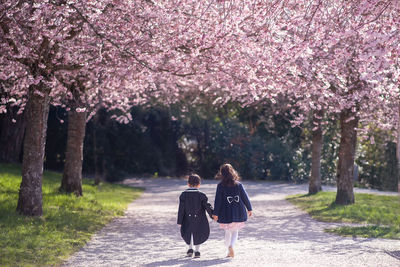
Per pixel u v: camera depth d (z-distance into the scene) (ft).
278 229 37.76
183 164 130.82
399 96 43.21
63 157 116.67
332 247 27.45
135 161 124.67
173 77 42.63
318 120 71.10
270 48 33.86
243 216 24.85
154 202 65.10
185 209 25.67
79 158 57.41
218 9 36.27
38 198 37.50
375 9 26.30
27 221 34.24
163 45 35.68
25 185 37.19
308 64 35.91
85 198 54.95
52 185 63.46
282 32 31.94
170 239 32.48
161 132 128.98
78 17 35.27
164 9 34.81
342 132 55.21
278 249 27.02
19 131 84.99
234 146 126.41
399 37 22.88
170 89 61.72
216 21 35.37
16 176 65.16
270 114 82.02
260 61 34.19
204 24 35.60
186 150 131.85
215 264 22.11
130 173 125.59
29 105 37.76
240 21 33.68
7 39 34.63
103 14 34.42
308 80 40.11
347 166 54.70
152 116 127.03
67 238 30.37
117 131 117.39
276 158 121.49
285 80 38.19
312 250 26.37
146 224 40.98
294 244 29.17
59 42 36.04
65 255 25.48
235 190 25.07
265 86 36.27
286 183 112.78
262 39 33.78
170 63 39.55
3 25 33.81
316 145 73.46
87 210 46.37
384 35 21.58
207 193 78.13
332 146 104.22
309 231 36.14
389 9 25.98
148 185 102.68
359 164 104.63
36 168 37.52
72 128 57.26
